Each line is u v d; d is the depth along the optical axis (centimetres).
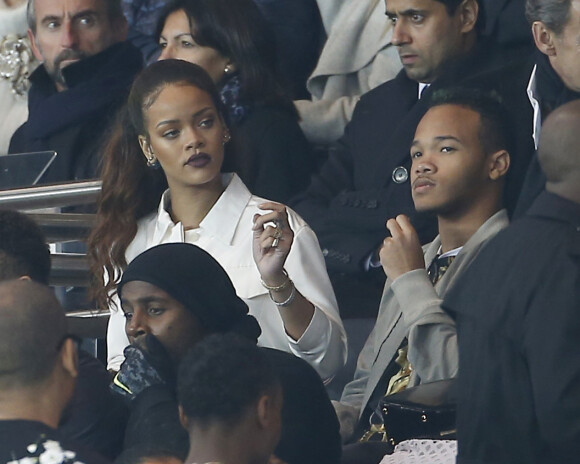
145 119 1733
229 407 1103
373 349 1778
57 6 2312
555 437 1160
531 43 2062
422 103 2017
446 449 1386
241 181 1764
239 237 1719
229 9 2112
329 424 1336
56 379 1121
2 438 1080
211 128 1725
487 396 1192
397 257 1648
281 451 1300
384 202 1988
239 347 1130
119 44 2320
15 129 2592
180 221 1750
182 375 1123
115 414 1420
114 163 1777
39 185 1803
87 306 2039
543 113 1755
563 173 1209
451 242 1728
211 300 1464
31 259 1498
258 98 2111
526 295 1182
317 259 1697
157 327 1455
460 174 1703
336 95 2419
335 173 2088
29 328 1108
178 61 1758
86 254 1822
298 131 2128
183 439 1261
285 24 2466
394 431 1441
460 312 1227
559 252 1184
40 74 2361
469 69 2016
